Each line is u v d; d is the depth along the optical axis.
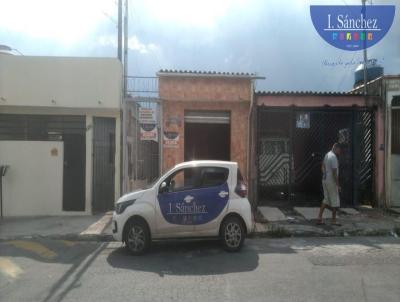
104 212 13.97
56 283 6.98
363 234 11.13
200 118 14.75
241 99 14.56
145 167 15.25
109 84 13.81
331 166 11.63
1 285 6.89
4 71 13.73
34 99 13.75
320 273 7.43
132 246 8.98
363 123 14.75
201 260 8.49
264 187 14.69
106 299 6.15
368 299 6.04
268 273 7.46
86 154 13.88
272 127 14.66
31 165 13.75
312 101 14.16
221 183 9.27
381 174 14.25
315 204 14.63
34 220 12.88
